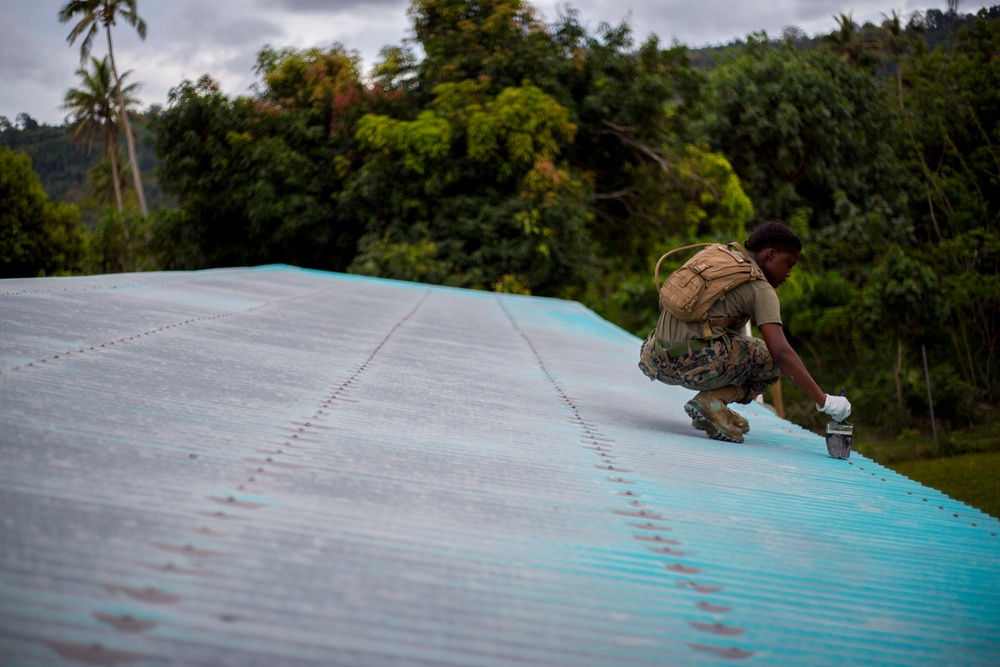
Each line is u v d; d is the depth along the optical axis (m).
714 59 30.33
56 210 26.39
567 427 3.86
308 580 1.62
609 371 6.68
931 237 23.81
